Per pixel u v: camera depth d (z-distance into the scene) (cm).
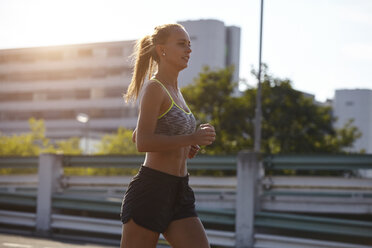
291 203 1055
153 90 368
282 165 1042
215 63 10525
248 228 1006
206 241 380
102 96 10475
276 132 3969
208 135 360
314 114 4203
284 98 3969
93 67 10538
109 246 1041
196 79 4312
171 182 376
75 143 7038
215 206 1157
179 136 358
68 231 1242
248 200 1010
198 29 10569
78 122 10625
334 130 4953
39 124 6191
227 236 1020
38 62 11044
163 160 376
